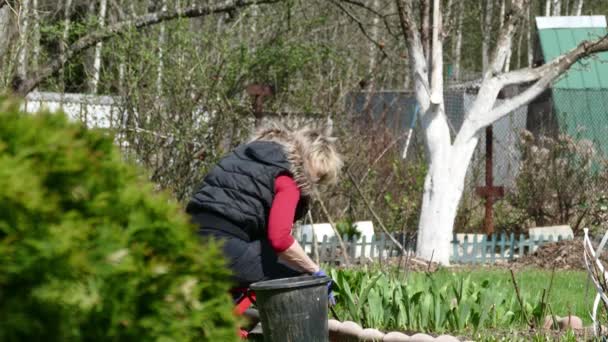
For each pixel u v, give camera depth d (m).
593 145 18.59
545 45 28.00
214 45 15.53
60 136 3.17
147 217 3.28
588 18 28.53
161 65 14.65
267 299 5.88
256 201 6.37
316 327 5.91
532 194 18.59
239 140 15.13
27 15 14.45
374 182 17.27
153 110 14.51
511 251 16.67
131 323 3.07
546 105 21.78
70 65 15.70
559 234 17.41
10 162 2.91
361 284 8.14
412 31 16.00
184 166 14.52
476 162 19.30
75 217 3.01
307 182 6.38
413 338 7.00
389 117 19.61
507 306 8.35
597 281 6.90
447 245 15.84
